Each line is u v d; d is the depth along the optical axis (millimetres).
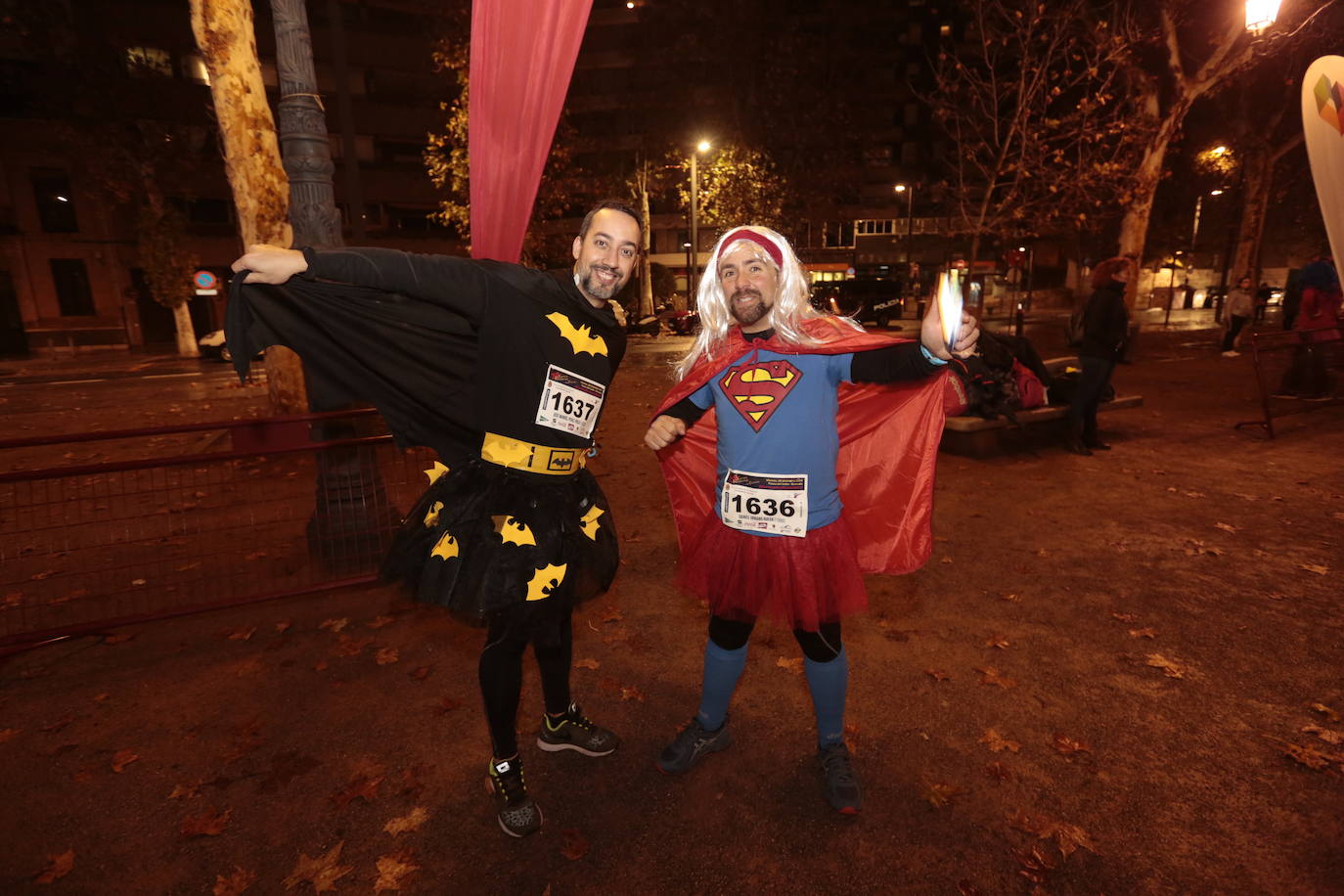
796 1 41031
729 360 2367
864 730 2965
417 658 3637
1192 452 7516
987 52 15672
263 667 3568
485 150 2266
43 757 2891
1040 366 7699
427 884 2244
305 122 4715
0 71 27672
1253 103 21062
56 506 6496
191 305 33375
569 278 2336
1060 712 3055
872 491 2605
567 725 2814
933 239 49969
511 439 2250
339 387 2217
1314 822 2404
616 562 2512
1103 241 39625
